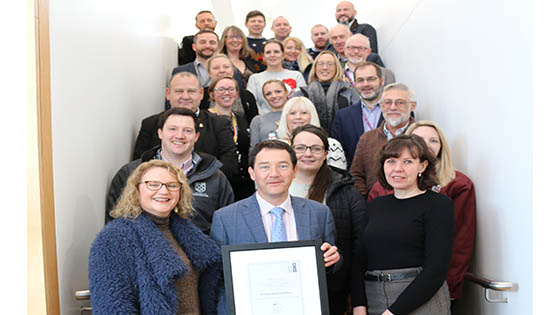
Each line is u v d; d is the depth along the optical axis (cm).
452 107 410
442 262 277
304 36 1098
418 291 274
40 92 254
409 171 290
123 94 425
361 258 303
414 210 289
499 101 321
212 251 266
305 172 354
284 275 253
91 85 338
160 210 253
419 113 515
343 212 342
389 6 689
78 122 310
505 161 311
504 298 310
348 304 368
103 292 233
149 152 365
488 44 338
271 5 1109
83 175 315
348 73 627
